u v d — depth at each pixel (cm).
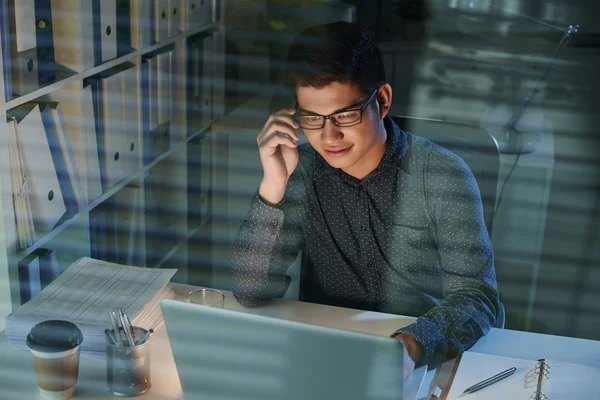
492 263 155
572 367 124
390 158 158
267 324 104
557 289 294
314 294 176
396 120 188
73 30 169
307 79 144
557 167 302
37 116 158
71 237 183
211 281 269
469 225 156
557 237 295
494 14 313
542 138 311
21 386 119
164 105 225
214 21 266
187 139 248
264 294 153
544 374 121
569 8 308
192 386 112
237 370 108
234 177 272
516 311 289
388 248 164
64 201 173
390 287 168
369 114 149
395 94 331
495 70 318
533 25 310
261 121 271
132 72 200
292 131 155
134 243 219
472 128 184
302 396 106
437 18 316
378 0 314
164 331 138
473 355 130
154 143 221
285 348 104
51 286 142
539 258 295
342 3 294
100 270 150
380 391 102
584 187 296
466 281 152
